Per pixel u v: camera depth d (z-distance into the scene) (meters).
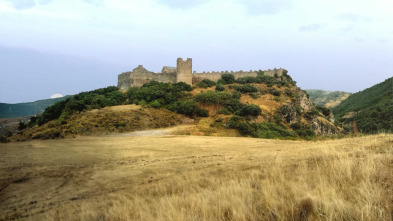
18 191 13.47
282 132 60.16
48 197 12.38
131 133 51.22
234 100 71.75
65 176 16.42
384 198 5.11
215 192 7.87
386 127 80.00
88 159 22.97
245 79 94.19
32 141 42.34
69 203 11.02
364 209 4.70
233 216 5.64
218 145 30.53
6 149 29.98
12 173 17.12
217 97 70.56
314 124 75.94
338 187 6.48
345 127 92.06
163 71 101.31
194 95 77.50
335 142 17.66
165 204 7.55
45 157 24.23
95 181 14.97
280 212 5.45
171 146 30.88
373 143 12.62
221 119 61.00
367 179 6.20
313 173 8.36
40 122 64.88
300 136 63.31
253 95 79.94
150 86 83.69
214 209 6.33
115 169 17.75
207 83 91.62
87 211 8.41
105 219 7.74
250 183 8.55
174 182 11.54
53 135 47.97
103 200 10.43
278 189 7.05
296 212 5.21
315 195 5.86
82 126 52.22
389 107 91.94
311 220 4.92
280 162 11.77
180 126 58.66
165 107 69.19
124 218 7.37
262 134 55.97
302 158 12.15
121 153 26.20
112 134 50.03
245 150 24.05
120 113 60.22
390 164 7.88
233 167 13.41
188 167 16.14
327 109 94.81
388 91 128.25
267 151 20.09
